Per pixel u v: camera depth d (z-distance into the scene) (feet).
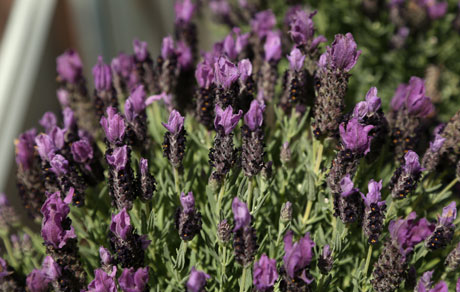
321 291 1.85
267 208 1.98
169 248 1.97
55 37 3.16
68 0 3.28
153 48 3.94
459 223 2.00
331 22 3.20
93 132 2.15
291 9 2.52
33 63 2.83
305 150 2.08
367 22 3.16
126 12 3.61
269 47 2.03
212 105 1.95
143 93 1.96
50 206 1.74
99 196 1.97
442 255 1.94
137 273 1.71
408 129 1.95
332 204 1.91
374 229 1.79
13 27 2.94
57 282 1.76
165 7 4.03
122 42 3.66
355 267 1.91
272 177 1.98
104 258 1.77
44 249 1.99
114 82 2.19
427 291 1.74
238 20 3.19
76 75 2.13
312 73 1.97
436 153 1.94
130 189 1.82
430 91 2.65
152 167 2.07
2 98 2.60
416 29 3.07
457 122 1.92
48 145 1.89
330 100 1.86
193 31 2.28
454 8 3.28
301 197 1.98
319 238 1.93
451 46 3.22
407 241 1.76
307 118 2.08
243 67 1.90
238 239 1.75
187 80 2.09
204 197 2.02
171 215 1.99
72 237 1.76
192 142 2.07
